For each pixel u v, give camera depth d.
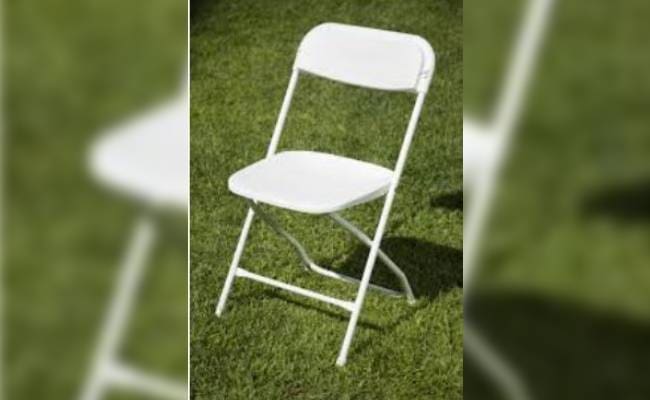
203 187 3.34
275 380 2.36
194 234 3.04
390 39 2.44
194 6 4.94
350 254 2.94
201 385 2.33
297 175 2.42
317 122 3.88
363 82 2.49
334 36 2.53
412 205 3.20
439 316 2.60
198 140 3.72
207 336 2.52
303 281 2.80
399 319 2.60
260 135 3.77
